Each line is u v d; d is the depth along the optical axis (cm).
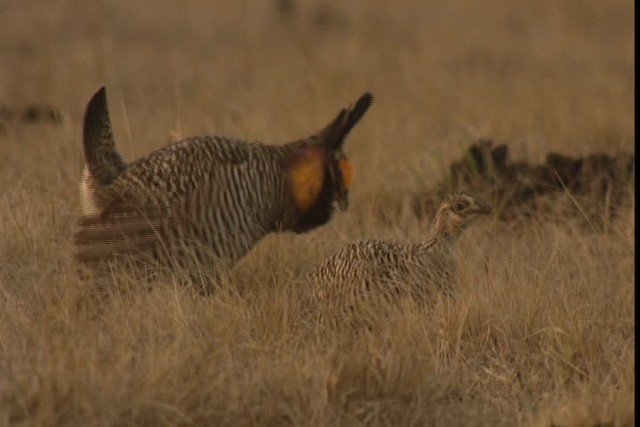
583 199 2678
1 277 2122
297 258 2233
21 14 5484
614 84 4322
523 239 2483
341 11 6172
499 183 2762
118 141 2759
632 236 2397
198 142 2073
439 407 1728
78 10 5647
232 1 6341
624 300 2081
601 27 5919
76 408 1564
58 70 4328
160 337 1828
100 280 1989
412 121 3569
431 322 1927
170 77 4384
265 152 2148
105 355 1703
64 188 2416
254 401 1644
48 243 2236
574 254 2314
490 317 1959
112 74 4269
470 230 2495
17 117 3466
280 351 1809
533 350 1934
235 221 2067
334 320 1941
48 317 1822
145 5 6081
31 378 1599
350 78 4112
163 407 1577
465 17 6159
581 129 3519
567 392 1791
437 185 2806
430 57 4812
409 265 1991
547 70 4797
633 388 1748
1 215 2289
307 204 2189
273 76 4359
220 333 1870
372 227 2516
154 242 2000
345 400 1667
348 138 3244
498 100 3950
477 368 1880
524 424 1700
